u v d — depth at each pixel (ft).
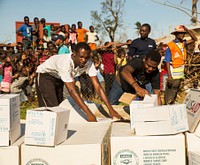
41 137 6.43
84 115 10.44
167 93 19.17
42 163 6.47
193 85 21.39
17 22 29.09
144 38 17.03
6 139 6.50
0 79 22.09
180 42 19.07
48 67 11.38
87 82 21.80
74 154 6.41
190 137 6.98
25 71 22.31
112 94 13.12
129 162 6.79
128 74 11.04
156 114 6.87
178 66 18.76
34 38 26.23
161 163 6.76
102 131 7.61
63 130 6.76
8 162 6.47
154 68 10.80
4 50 22.98
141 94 10.60
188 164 6.88
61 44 23.16
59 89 12.50
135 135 6.95
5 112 6.53
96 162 6.38
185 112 7.09
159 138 6.77
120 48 23.65
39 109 6.63
